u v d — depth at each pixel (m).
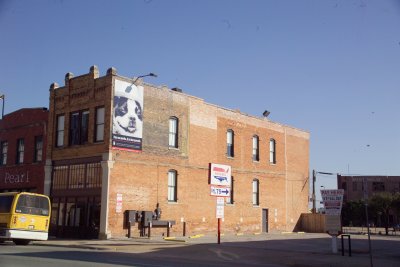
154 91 33.09
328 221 21.95
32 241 27.02
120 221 29.69
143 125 31.91
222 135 39.31
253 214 41.78
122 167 30.17
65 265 14.18
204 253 21.00
